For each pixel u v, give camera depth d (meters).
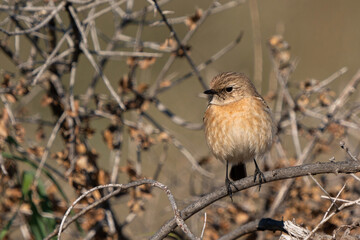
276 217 11.09
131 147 13.71
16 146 11.24
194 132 17.03
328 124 11.43
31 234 11.21
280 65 12.42
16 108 12.52
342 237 8.17
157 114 18.12
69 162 11.06
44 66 10.10
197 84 18.92
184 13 21.17
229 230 11.38
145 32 20.78
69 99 11.86
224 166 12.48
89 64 19.81
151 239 8.28
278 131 12.05
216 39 20.42
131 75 11.63
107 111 11.83
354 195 10.57
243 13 21.25
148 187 11.10
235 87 10.66
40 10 11.11
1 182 11.22
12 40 18.00
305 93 11.70
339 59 20.02
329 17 21.39
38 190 10.83
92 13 11.90
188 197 12.55
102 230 11.60
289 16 21.50
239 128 10.56
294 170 7.94
